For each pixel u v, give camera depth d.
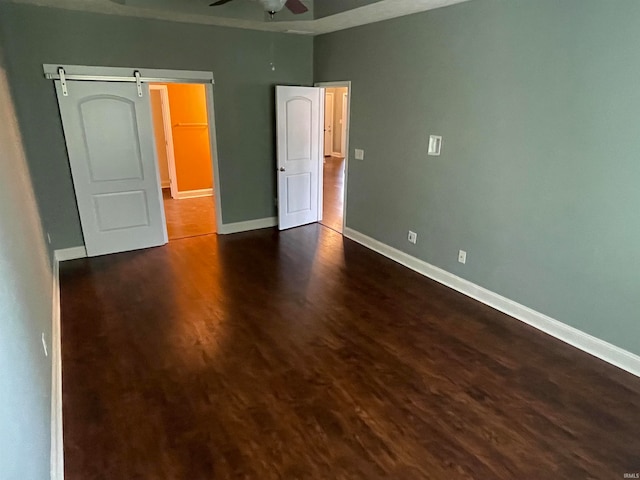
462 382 2.73
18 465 1.32
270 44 5.23
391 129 4.52
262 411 2.46
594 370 2.86
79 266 4.49
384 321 3.47
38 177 4.29
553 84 2.98
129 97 4.55
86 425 2.34
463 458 2.16
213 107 5.09
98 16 4.20
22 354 1.70
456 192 3.90
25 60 3.98
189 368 2.85
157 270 4.42
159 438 2.26
